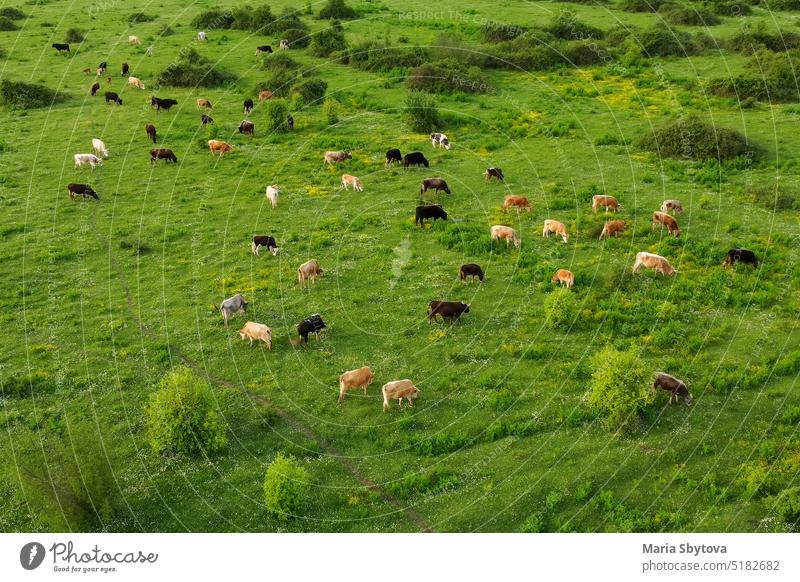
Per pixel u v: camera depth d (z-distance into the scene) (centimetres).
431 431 2075
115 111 4788
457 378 2297
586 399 2170
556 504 1808
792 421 2070
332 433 2081
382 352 2434
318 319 2492
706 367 2306
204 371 2356
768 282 2784
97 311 2711
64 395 2247
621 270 2870
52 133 4431
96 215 3475
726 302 2672
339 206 3525
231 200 3612
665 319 2577
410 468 1952
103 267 3030
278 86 5044
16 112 4741
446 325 2572
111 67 5572
